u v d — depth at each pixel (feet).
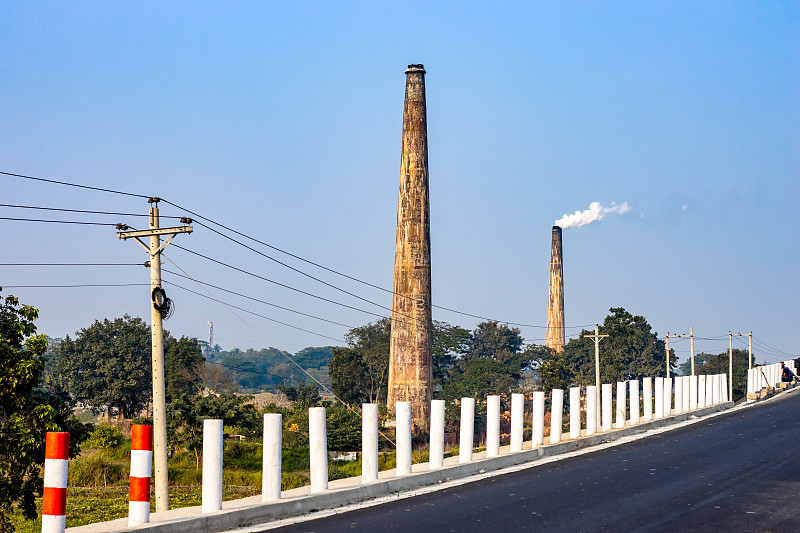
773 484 64.85
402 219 219.20
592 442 99.09
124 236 71.20
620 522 49.73
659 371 370.94
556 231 394.73
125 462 125.08
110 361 293.84
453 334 382.01
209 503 48.91
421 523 49.19
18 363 64.54
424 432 208.85
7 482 62.34
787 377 222.89
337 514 52.85
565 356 375.45
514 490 62.69
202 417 140.36
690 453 86.79
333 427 158.51
